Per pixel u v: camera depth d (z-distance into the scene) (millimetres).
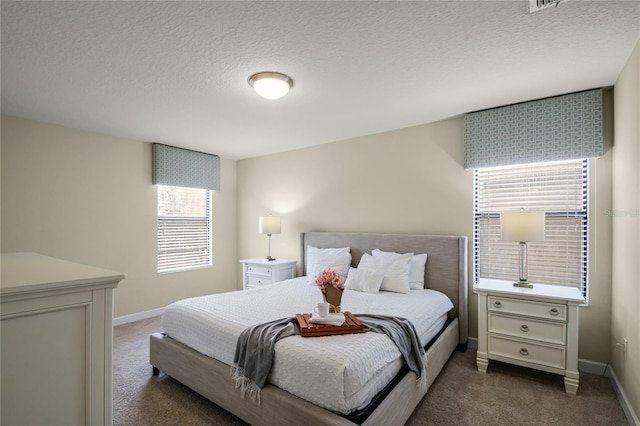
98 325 1007
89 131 3588
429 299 2688
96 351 1001
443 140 3277
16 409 863
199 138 3930
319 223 4250
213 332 2055
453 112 3035
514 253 2932
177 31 1718
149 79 2301
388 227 3639
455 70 2182
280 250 4676
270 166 4805
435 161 3326
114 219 3783
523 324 2377
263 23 1653
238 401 1803
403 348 1843
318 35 1765
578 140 2537
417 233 3436
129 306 3895
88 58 2002
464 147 3094
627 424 1891
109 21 1627
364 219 3826
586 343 2566
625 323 2092
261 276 4215
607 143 2486
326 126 3461
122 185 3863
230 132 3674
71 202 3445
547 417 1949
